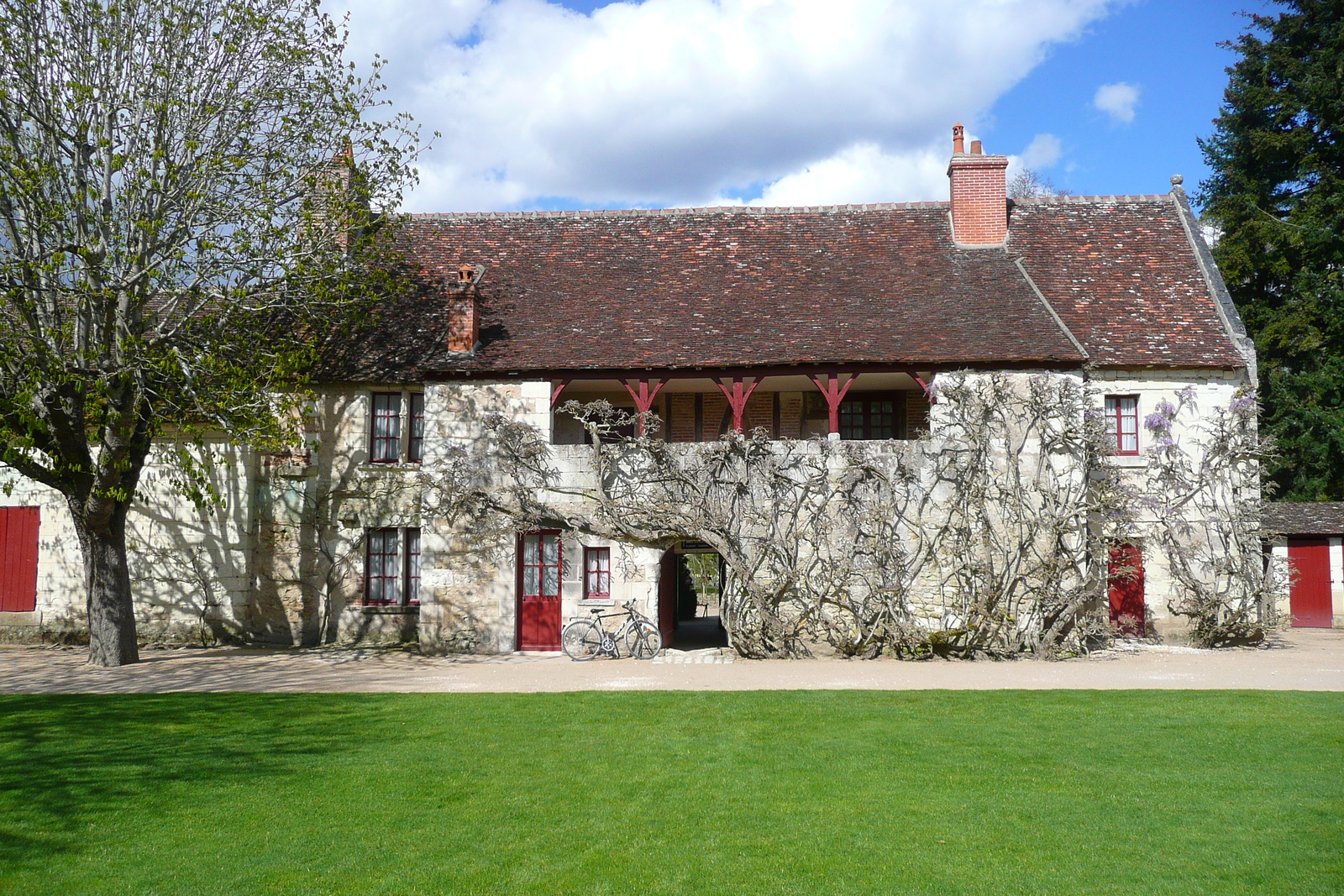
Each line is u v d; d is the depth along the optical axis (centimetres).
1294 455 2606
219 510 1733
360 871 570
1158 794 705
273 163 1502
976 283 1803
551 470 1623
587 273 1925
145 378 1370
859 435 1855
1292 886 536
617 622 1580
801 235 1992
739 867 571
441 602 1630
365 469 1744
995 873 559
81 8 1363
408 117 1611
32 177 1251
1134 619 1727
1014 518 1535
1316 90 2603
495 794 718
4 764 805
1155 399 1723
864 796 708
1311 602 2000
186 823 654
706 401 1855
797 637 1544
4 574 1775
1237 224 2747
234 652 1619
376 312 1831
